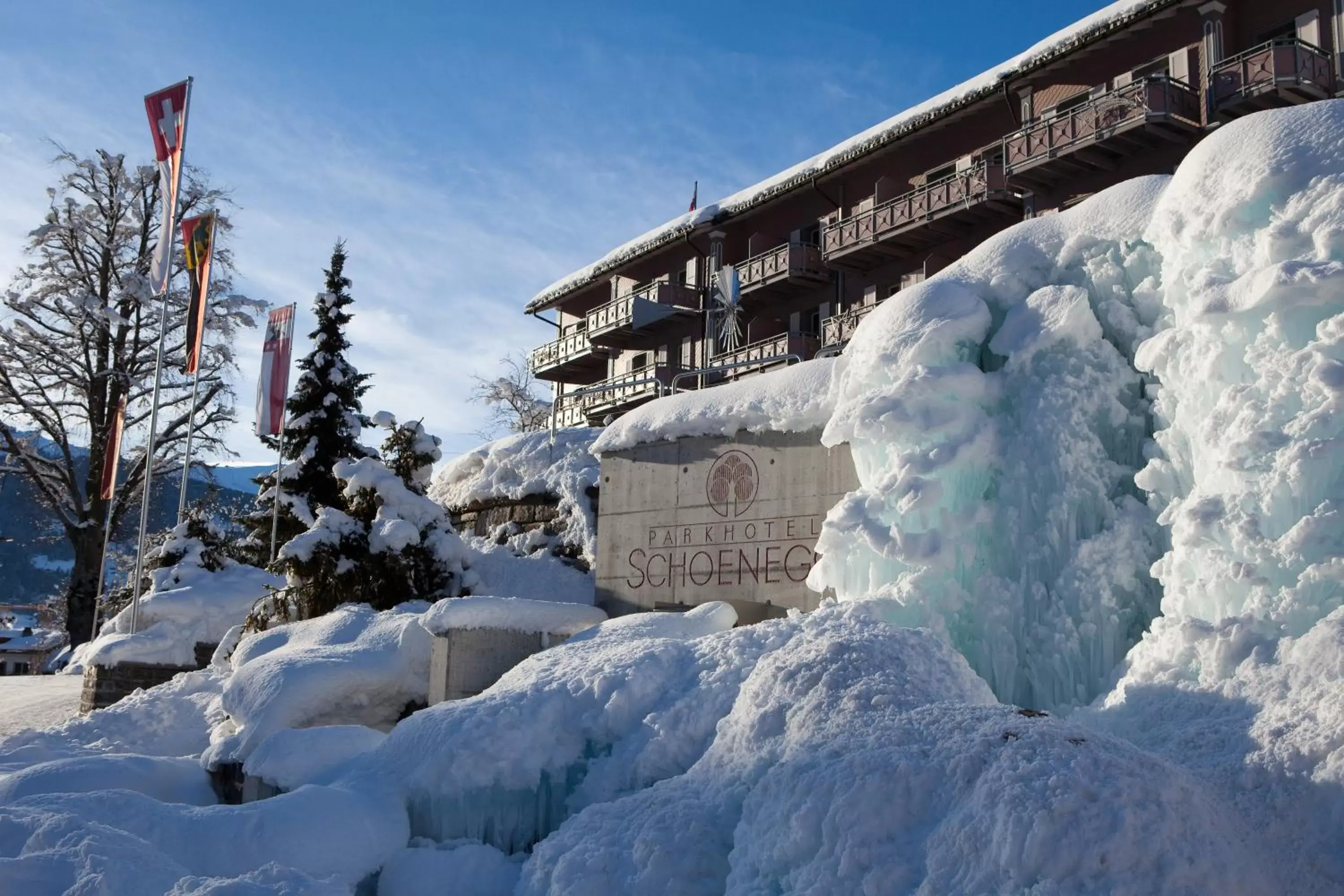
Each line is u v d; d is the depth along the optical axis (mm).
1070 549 8898
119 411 27672
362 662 11234
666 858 6203
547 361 43500
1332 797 5500
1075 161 25062
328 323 23844
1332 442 6992
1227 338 8000
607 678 8250
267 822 7344
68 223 30906
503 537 21109
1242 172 8391
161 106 21141
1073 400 9211
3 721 17953
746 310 34656
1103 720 7238
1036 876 4926
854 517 9656
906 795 5594
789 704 6938
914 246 29375
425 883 7215
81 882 6211
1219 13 23469
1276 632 6809
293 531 22297
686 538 13344
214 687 14672
